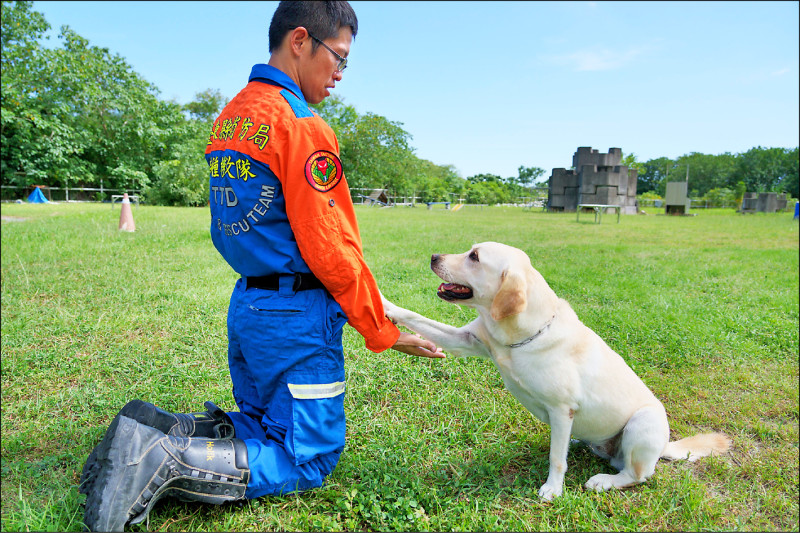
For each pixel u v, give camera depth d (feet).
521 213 96.17
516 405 10.51
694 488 8.06
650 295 19.17
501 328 8.04
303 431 6.78
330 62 6.95
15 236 26.96
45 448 8.25
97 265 20.48
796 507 7.91
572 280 21.36
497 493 7.72
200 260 22.07
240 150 6.43
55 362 11.21
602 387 8.09
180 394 10.06
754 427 10.11
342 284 6.55
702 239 42.19
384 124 134.92
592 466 8.98
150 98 95.14
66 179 83.10
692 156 294.87
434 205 133.80
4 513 6.61
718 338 14.47
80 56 85.76
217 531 6.46
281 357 6.70
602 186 103.04
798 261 28.58
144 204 77.41
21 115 78.07
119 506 5.76
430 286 18.84
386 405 10.29
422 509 7.15
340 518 6.92
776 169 262.67
